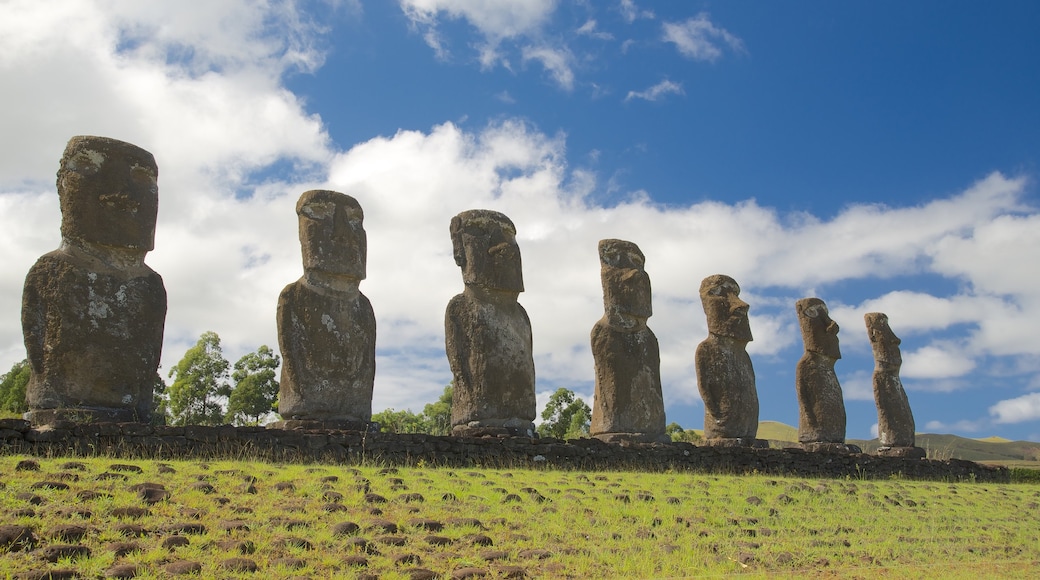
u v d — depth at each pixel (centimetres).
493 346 2241
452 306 2261
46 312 1716
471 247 2297
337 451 1780
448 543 1098
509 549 1107
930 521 1664
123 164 1833
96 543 941
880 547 1348
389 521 1139
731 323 2766
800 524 1477
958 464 3048
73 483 1155
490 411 2198
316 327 2020
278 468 1458
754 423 2745
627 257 2614
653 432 2498
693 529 1333
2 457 1351
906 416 3388
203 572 898
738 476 2192
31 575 826
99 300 1759
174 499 1131
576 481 1689
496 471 1777
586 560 1083
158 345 1825
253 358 2892
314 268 2052
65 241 1769
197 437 1631
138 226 1830
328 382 2006
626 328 2536
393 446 1847
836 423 3069
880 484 2319
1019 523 1788
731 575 1083
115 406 1742
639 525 1306
